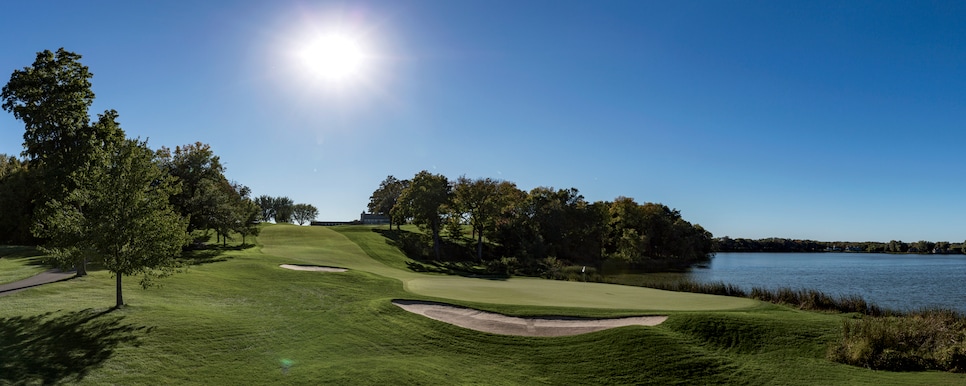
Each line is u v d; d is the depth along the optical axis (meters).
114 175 17.34
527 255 60.75
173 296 20.86
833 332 17.33
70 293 19.34
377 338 16.41
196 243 49.06
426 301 21.25
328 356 14.34
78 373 11.63
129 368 12.20
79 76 28.72
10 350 12.55
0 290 20.02
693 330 17.09
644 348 15.41
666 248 97.25
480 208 63.44
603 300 23.30
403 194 65.56
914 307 33.50
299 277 29.08
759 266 85.75
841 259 120.75
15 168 58.94
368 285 27.47
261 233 67.44
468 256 67.19
